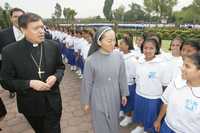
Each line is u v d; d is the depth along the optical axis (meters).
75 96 5.95
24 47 2.69
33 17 2.52
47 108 2.88
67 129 4.23
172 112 2.39
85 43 7.15
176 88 2.35
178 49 3.60
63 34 11.34
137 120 3.84
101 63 2.87
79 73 8.20
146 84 3.55
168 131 2.46
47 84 2.62
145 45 3.47
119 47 4.58
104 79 2.89
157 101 3.54
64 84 7.06
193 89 2.21
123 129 4.20
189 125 2.25
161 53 3.69
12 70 2.70
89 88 2.96
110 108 2.96
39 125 3.06
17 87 2.63
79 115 4.81
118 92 3.03
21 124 4.42
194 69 2.09
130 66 4.19
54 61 2.86
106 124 3.01
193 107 2.19
